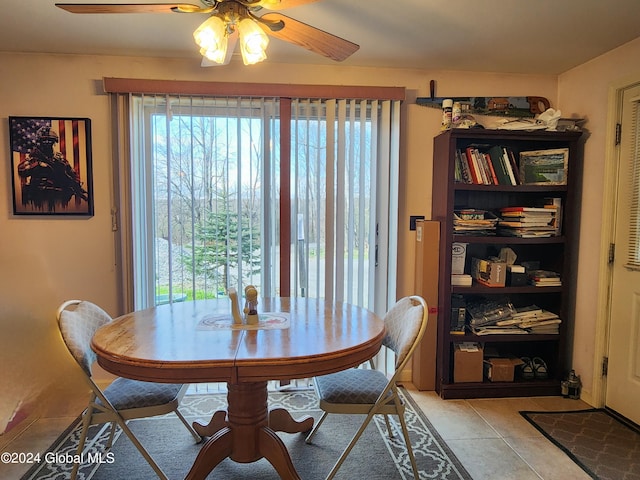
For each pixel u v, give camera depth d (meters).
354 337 1.50
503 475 1.76
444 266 2.48
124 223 2.46
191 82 2.39
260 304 2.03
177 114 2.45
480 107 2.66
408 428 2.14
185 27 2.05
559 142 2.68
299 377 1.32
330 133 2.55
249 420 1.63
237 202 2.51
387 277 2.66
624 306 2.25
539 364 2.63
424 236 2.52
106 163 2.46
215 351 1.34
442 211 2.53
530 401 2.48
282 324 1.67
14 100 2.38
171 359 1.27
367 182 2.61
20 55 2.37
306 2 1.36
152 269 2.48
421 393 2.56
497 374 2.54
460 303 2.61
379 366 2.72
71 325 1.55
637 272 2.17
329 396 1.63
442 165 2.52
